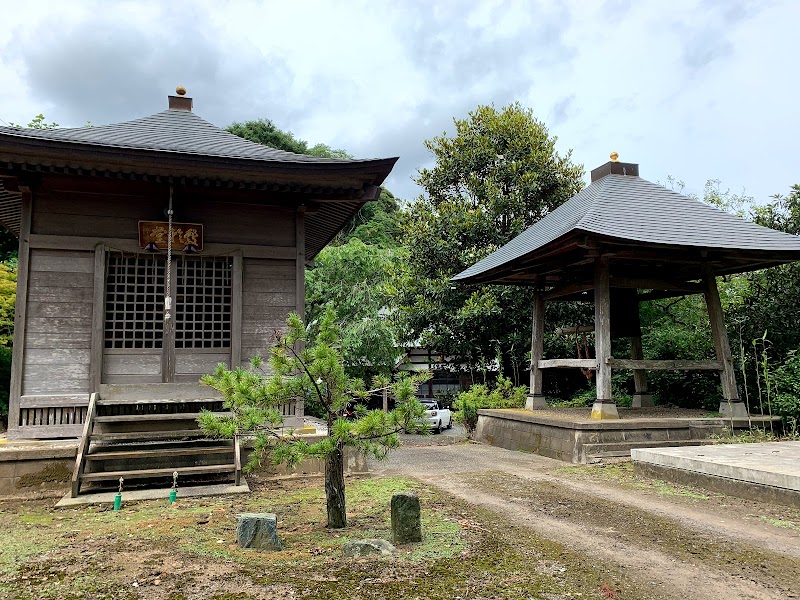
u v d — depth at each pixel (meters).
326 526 5.19
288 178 8.16
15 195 9.27
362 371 18.80
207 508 5.99
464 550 4.46
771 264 10.32
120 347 8.11
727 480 6.52
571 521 5.42
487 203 17.47
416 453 10.66
